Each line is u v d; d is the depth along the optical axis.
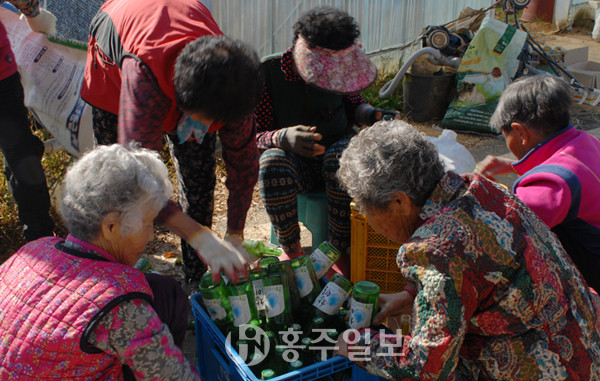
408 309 2.23
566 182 2.08
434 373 1.59
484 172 2.65
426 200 1.67
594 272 2.22
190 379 1.65
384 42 7.11
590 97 6.07
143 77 1.97
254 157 2.41
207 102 1.77
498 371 1.66
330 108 2.96
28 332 1.49
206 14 2.30
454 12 8.02
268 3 5.57
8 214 3.44
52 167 3.63
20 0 3.30
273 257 2.25
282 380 1.80
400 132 1.66
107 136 2.75
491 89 5.55
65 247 1.60
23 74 3.87
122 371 1.61
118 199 1.52
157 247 3.58
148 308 1.56
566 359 1.61
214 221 3.96
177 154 2.64
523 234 1.63
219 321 2.11
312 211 3.30
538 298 1.59
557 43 9.48
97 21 2.39
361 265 2.90
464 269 1.55
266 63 2.91
